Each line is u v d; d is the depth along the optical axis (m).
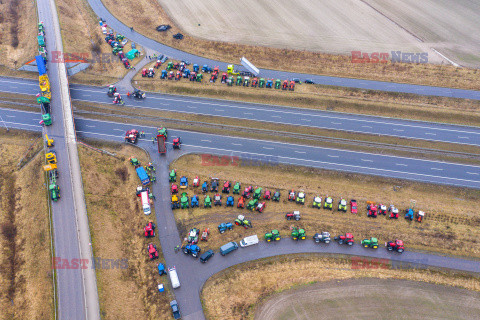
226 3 153.88
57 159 85.94
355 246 74.88
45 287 64.38
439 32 141.00
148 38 135.12
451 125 102.38
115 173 88.31
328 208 81.81
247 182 87.19
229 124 101.62
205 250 72.94
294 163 91.69
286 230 77.06
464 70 121.69
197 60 125.50
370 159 93.06
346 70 121.94
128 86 112.56
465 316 63.53
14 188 85.44
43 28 126.00
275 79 116.94
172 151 93.56
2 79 113.12
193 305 63.88
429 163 92.19
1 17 137.12
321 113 105.88
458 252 74.31
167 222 77.88
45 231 72.31
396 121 103.69
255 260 71.62
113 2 154.88
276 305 64.06
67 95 102.12
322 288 66.94
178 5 152.62
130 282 67.81
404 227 78.62
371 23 144.62
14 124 99.50
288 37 135.38
